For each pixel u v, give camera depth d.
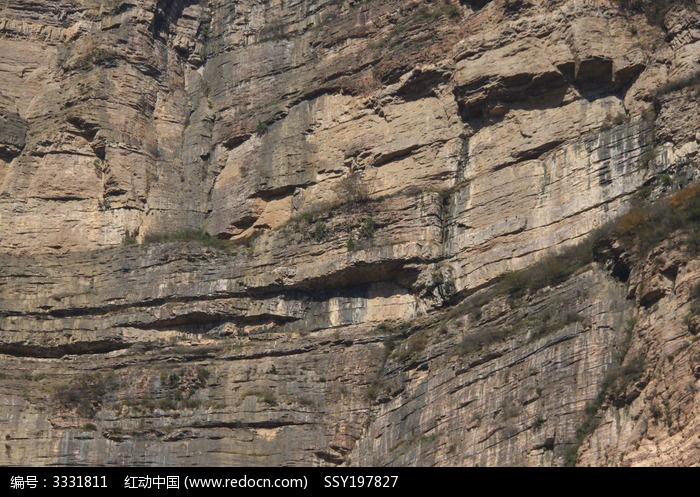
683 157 61.97
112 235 73.38
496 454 56.50
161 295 69.81
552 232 64.12
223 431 63.53
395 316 66.19
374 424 62.53
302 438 63.00
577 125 66.00
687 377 52.84
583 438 54.84
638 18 67.19
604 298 58.38
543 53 67.25
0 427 64.81
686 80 63.69
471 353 60.50
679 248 56.47
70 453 63.88
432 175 68.62
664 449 52.12
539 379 57.47
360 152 71.12
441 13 72.31
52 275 71.69
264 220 72.69
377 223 67.88
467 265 65.50
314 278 67.75
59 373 68.00
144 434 63.94
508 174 66.38
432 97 70.62
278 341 67.12
